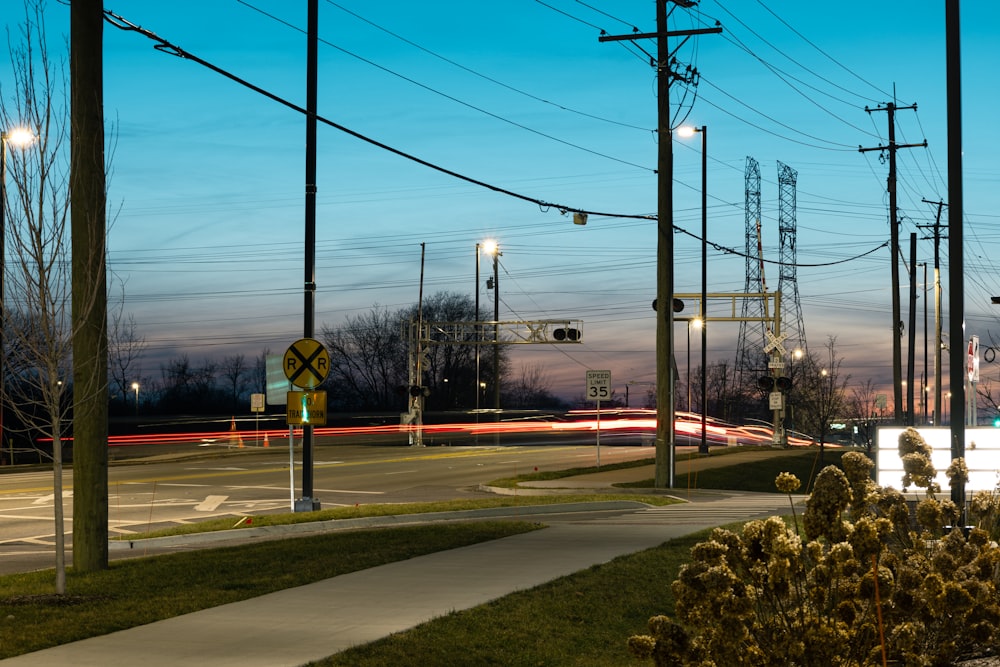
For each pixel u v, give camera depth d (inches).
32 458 2038.6
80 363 530.6
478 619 410.0
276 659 343.3
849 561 263.1
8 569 626.2
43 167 456.4
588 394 1523.1
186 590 477.7
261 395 2026.3
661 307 1310.3
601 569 532.1
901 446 325.7
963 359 515.8
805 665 264.8
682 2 1301.7
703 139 1974.7
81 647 363.6
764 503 1123.9
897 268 2005.4
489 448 2297.0
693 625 272.4
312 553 602.9
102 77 532.1
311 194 936.3
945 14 539.2
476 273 2972.4
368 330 4672.7
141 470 1572.3
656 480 1310.3
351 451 2135.8
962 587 276.1
